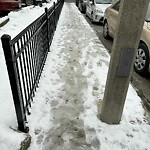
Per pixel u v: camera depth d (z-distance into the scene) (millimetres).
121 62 1976
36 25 2936
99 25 9148
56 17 7676
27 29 2262
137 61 4016
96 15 8852
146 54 3703
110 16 6051
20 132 2041
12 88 1806
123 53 1924
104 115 2412
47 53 4727
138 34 1830
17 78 1802
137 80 3793
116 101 2254
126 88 2168
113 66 2035
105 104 2311
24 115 2219
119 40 1875
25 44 2199
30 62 2549
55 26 7141
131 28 1799
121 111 2355
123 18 1762
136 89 3475
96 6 9047
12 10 8523
